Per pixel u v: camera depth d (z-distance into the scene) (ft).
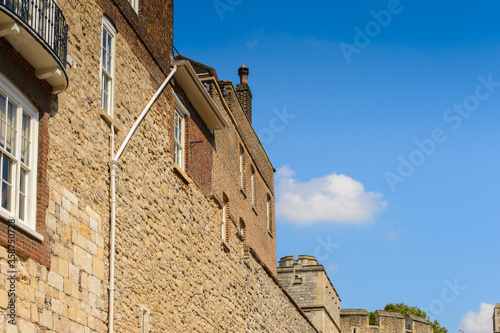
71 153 45.44
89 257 46.34
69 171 44.91
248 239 91.45
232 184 84.94
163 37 64.95
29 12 39.83
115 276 50.01
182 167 68.13
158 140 61.41
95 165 48.91
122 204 52.65
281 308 104.42
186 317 63.52
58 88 42.93
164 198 61.31
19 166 38.73
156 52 62.85
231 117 86.74
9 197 37.88
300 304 154.71
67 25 44.62
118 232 51.39
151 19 62.59
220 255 76.33
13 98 38.83
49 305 40.42
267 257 103.35
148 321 54.80
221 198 78.95
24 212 39.42
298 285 156.25
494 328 181.47
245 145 94.84
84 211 46.39
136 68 58.23
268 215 109.70
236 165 88.33
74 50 47.34
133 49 57.98
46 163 41.57
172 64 65.57
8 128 38.24
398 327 217.36
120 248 51.37
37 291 39.22
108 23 53.72
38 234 39.40
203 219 71.67
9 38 37.78
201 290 68.44
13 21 36.70
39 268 39.60
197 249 68.59
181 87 68.39
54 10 42.78
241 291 83.30
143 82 59.41
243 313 83.10
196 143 71.56
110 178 50.85
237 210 86.38
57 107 44.09
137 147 56.65
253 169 99.96
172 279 61.11
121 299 50.55
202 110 72.79
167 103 64.49
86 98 48.42
